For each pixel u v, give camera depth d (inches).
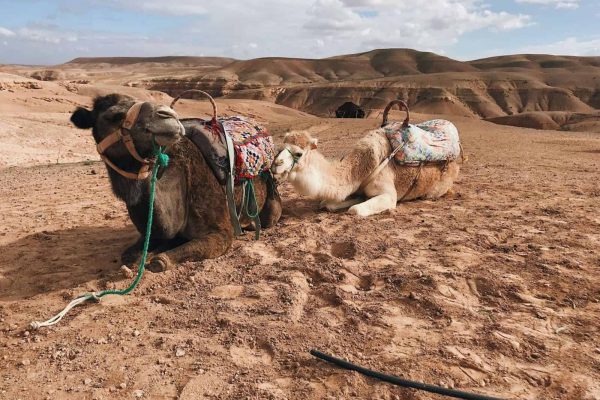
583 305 188.9
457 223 292.7
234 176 249.8
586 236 260.5
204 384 144.5
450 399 136.9
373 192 328.5
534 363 153.1
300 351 161.2
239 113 3900.1
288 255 243.9
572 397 137.5
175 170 225.9
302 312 188.5
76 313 189.2
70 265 240.8
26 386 145.3
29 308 195.0
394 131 338.3
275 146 305.7
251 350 163.9
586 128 5064.0
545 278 210.2
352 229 282.4
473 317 180.4
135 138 197.5
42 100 2674.7
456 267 222.8
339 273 219.5
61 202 403.9
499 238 265.4
